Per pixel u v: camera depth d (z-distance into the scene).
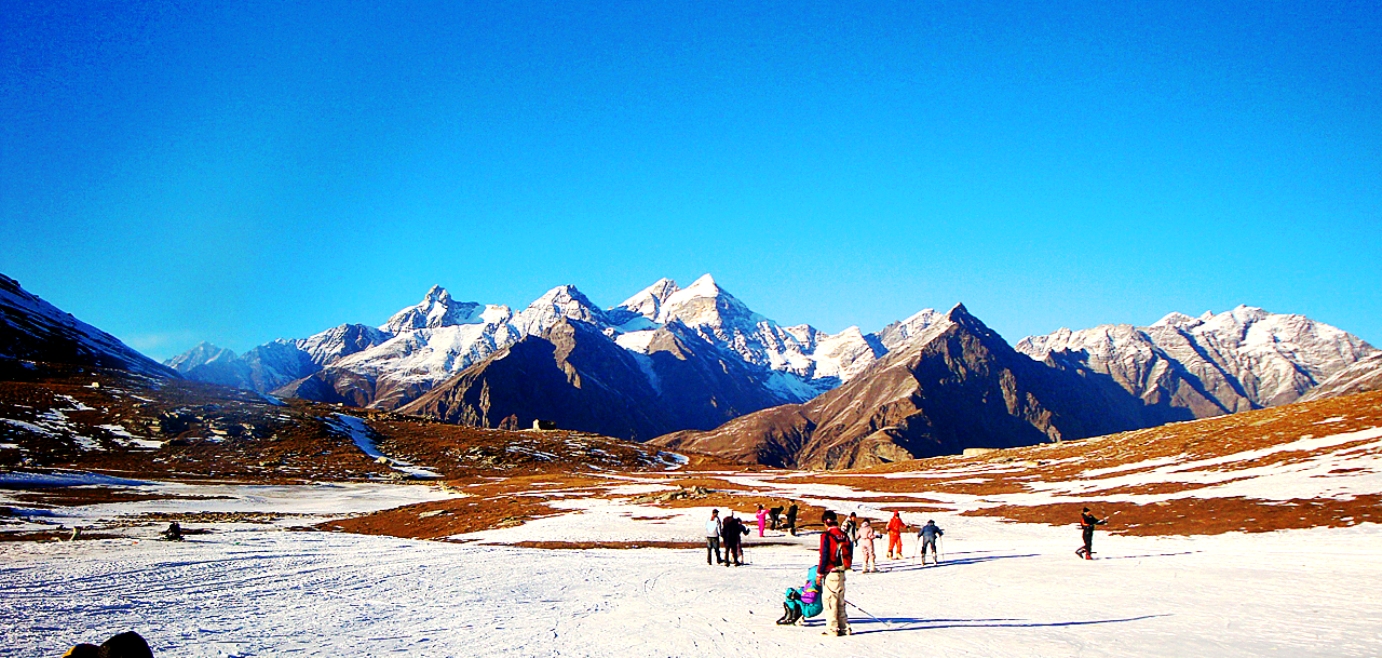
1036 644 15.85
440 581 28.14
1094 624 18.22
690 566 34.72
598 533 53.22
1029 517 59.62
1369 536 39.38
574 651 15.74
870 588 26.33
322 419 168.00
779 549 45.19
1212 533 44.97
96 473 110.88
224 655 15.13
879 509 67.44
